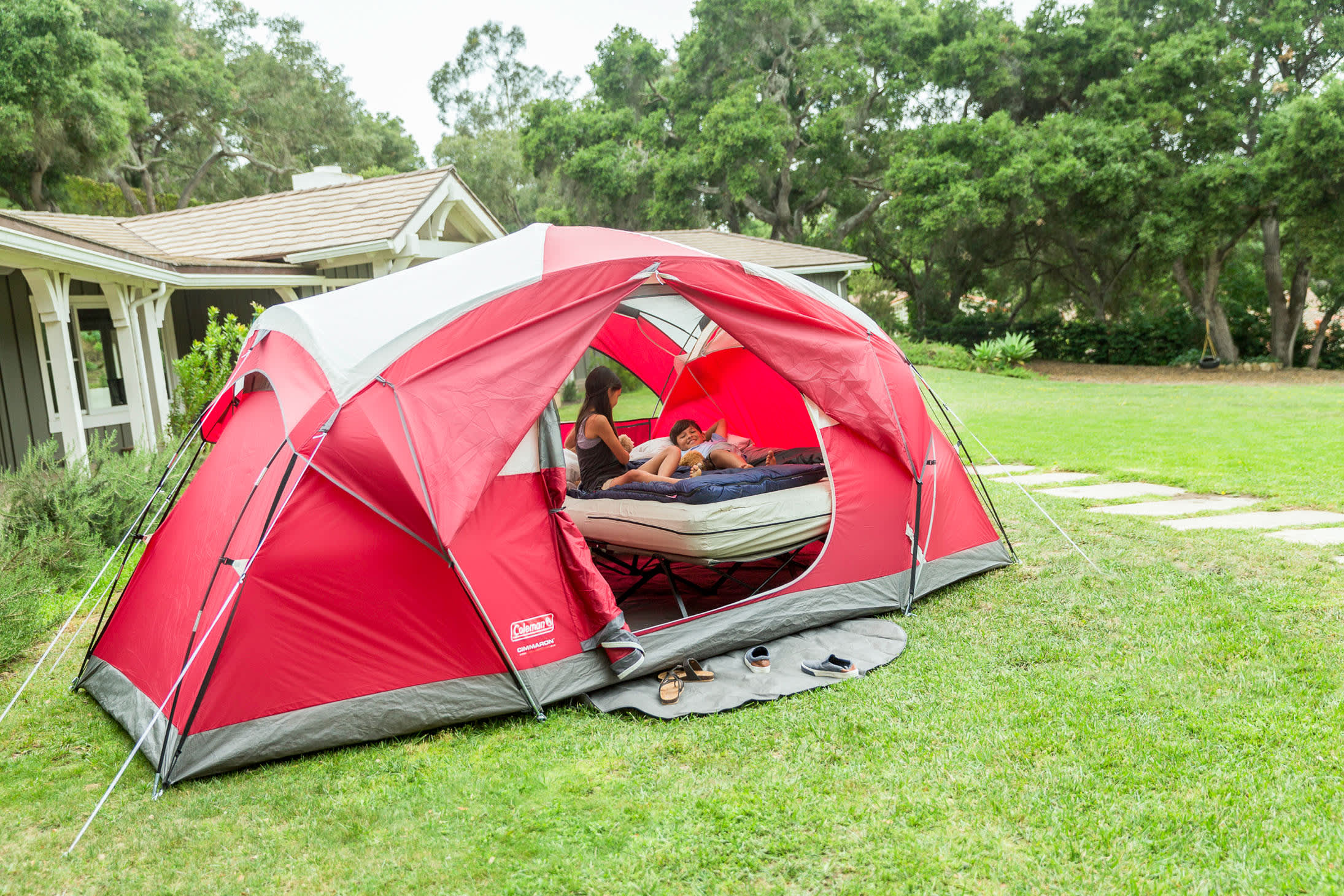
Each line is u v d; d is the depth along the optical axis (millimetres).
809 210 31953
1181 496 7141
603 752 3344
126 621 4137
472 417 3697
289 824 2924
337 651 3484
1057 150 24703
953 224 25859
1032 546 5816
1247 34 25188
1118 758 3010
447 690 3621
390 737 3543
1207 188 23141
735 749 3293
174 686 3299
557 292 4066
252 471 3785
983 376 22109
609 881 2516
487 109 46719
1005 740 3191
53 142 22062
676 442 6152
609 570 6078
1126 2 27141
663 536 4750
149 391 10203
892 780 2971
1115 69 26938
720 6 28641
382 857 2695
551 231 4676
